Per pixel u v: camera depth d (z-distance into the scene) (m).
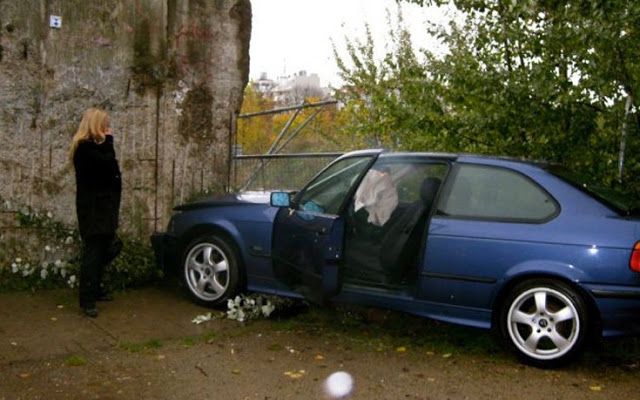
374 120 8.88
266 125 20.56
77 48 7.46
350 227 5.99
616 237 4.95
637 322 4.91
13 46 7.07
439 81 7.27
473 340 5.82
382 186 6.01
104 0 7.61
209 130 8.43
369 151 6.20
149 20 7.90
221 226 6.57
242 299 6.56
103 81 7.64
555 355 5.10
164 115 8.06
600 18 5.99
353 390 4.71
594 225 5.05
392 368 5.17
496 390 4.76
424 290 5.51
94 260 6.24
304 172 9.84
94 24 7.56
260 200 6.59
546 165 5.59
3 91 7.04
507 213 5.35
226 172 8.61
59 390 4.56
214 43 8.38
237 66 8.59
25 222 7.17
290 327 6.14
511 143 7.07
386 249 5.73
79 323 6.04
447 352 5.57
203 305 6.70
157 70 7.97
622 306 4.88
